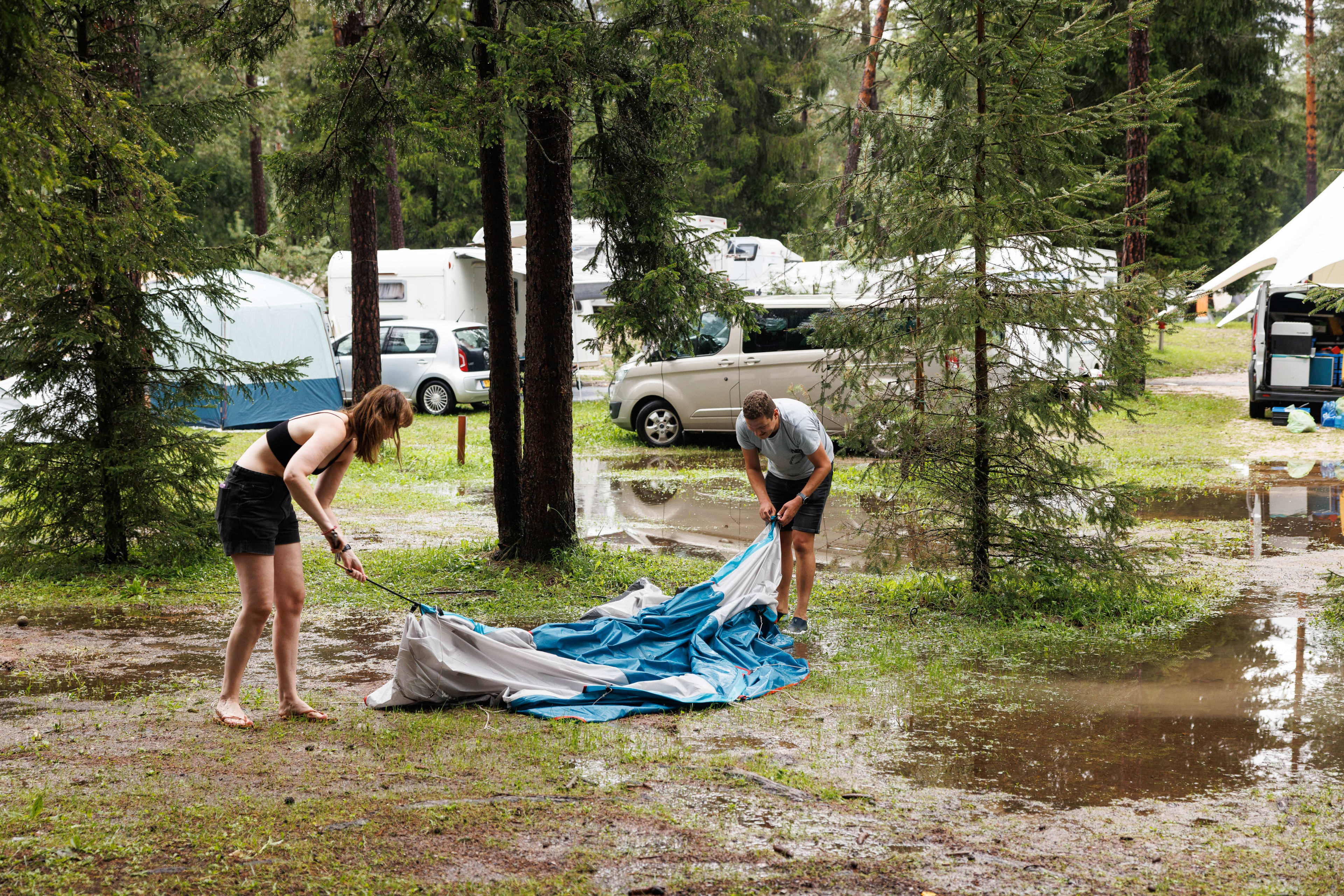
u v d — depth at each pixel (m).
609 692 5.11
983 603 7.13
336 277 24.59
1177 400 21.28
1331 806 3.87
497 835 3.44
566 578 8.04
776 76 37.25
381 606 7.27
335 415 4.73
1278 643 6.33
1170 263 29.62
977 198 6.97
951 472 7.23
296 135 9.21
